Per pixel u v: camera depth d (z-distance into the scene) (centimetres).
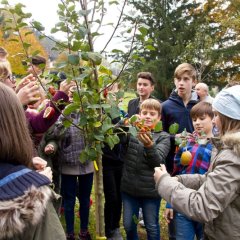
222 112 185
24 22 181
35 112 239
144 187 306
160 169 200
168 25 2394
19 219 106
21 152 118
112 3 187
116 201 369
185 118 371
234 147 170
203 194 172
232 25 2020
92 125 194
